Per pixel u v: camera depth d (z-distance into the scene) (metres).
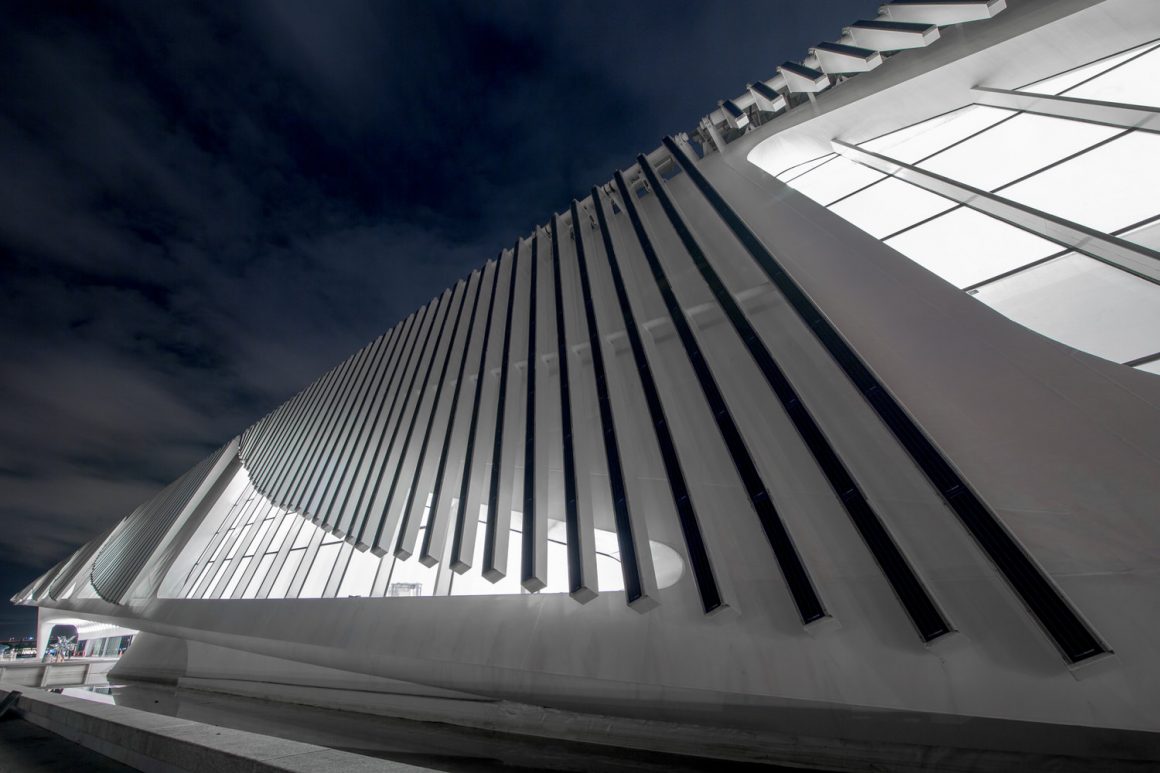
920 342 5.97
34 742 4.77
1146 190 5.29
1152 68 6.35
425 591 9.08
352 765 2.15
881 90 8.72
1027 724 3.73
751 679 4.77
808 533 5.29
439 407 10.51
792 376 6.64
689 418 7.12
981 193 6.71
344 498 11.20
